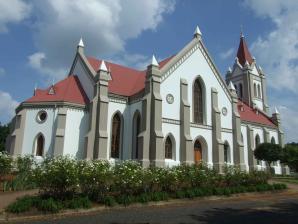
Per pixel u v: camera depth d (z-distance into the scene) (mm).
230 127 45094
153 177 22188
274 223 14625
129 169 20938
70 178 17922
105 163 20516
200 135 40812
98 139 35719
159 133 35312
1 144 72875
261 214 17281
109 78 42469
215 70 44969
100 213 17328
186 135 38188
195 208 19469
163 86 38469
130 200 19750
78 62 45031
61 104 37188
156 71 37750
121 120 39594
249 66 69562
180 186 24453
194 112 41375
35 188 25750
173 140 37906
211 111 42969
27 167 28797
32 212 16406
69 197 18719
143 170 22203
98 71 38500
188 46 42438
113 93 39406
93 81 40062
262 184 30156
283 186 31047
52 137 36531
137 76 48656
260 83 71250
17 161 29359
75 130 37312
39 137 37250
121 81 44562
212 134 42156
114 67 47375
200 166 28562
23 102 38250
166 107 38125
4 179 26328
